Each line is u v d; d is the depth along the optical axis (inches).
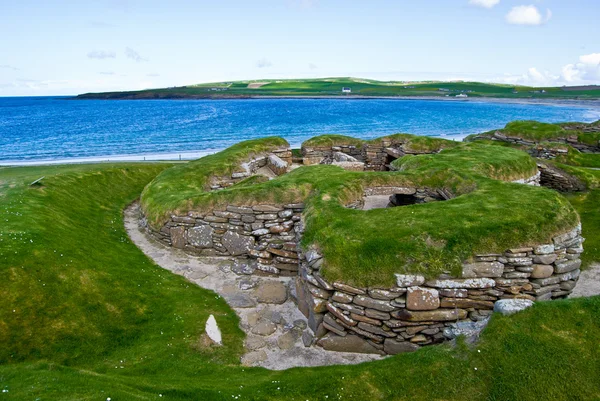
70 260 465.1
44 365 317.4
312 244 431.5
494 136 1299.2
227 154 893.8
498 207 444.1
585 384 270.4
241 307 462.3
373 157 1064.2
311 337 401.4
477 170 652.1
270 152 993.5
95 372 320.5
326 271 392.5
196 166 816.3
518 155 772.6
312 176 630.5
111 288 451.2
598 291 466.0
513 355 289.9
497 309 328.8
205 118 4537.4
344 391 283.6
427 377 286.4
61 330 378.9
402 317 362.3
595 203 776.3
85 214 674.2
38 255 446.9
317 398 279.6
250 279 529.7
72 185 765.3
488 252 377.7
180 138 2829.7
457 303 368.2
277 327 424.2
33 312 385.7
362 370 302.8
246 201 567.2
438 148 978.1
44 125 3941.9
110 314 415.5
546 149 1095.6
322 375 306.8
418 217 433.4
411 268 369.4
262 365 363.6
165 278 514.6
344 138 1101.1
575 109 5831.7
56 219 577.0
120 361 355.6
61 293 414.9
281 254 529.7
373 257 382.3
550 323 310.5
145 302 447.8
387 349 372.5
